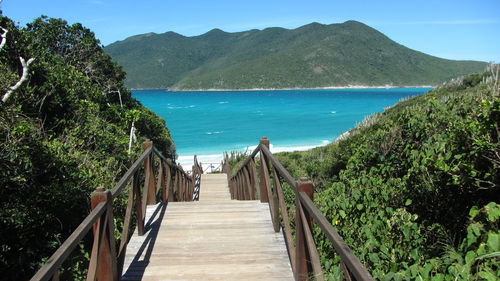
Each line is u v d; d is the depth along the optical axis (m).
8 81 6.90
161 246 4.38
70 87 10.10
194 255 4.12
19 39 8.79
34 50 9.47
